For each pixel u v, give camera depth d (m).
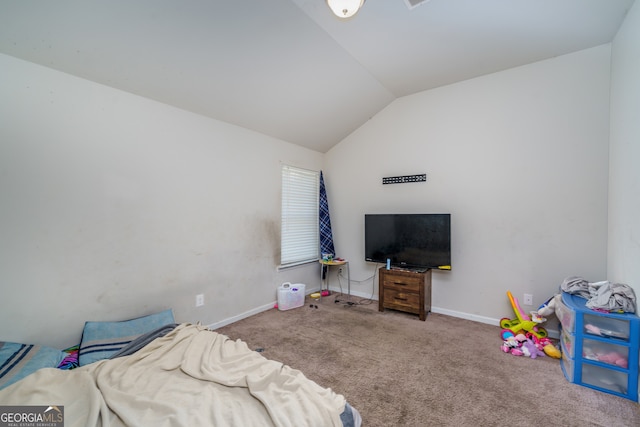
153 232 2.35
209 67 2.26
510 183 2.82
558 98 2.58
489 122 2.94
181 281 2.55
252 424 1.03
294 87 2.80
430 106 3.32
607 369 1.78
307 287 4.06
